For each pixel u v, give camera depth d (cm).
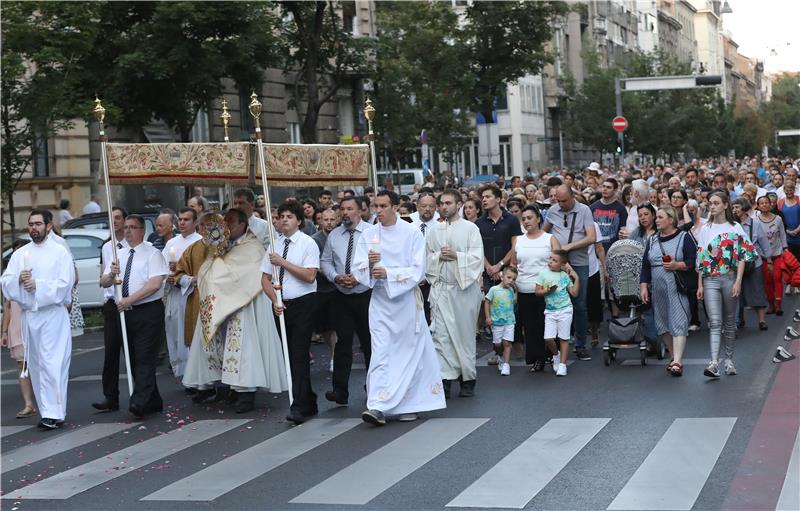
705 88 7906
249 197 1408
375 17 5312
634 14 11656
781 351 1457
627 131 7156
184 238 1556
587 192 2441
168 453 1132
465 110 4728
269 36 3447
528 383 1403
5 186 2619
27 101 2528
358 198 1333
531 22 4781
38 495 992
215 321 1320
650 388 1310
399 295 1210
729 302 1362
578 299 1580
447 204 1337
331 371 1609
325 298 1365
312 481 966
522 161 7725
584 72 9175
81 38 2623
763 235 1956
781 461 940
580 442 1047
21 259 1334
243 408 1334
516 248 1483
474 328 1333
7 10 2503
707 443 1015
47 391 1320
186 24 3130
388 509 861
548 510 834
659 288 1412
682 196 1881
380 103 4381
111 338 1380
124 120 3234
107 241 1454
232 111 4288
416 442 1094
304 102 4838
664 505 830
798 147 15638
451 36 4700
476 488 904
